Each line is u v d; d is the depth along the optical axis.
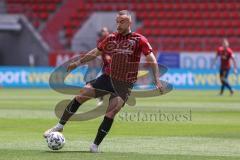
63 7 157.75
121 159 34.47
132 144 41.62
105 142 42.56
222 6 155.75
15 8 157.75
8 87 131.62
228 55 105.44
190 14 155.38
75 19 156.00
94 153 36.81
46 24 154.62
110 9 157.75
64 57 139.75
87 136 45.94
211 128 51.94
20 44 147.62
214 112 68.75
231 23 152.00
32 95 102.75
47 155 35.78
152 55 37.22
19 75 132.88
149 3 159.00
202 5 156.62
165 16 155.75
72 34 151.62
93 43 140.50
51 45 145.75
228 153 37.47
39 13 158.00
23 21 147.12
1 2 161.00
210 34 150.75
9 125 53.84
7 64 148.62
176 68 133.88
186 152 37.81
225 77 105.69
